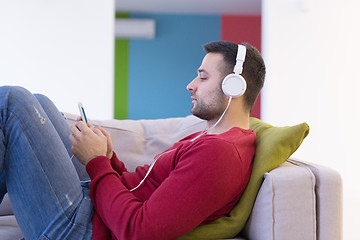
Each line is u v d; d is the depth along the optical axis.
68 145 1.52
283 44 4.00
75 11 4.00
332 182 1.14
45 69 3.98
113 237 1.17
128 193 1.15
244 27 8.04
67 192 1.17
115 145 1.75
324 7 4.01
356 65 4.03
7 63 3.94
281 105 4.00
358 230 2.98
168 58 7.99
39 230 1.17
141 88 7.96
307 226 1.13
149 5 7.42
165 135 1.81
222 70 1.29
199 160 1.11
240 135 1.25
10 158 1.15
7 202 1.63
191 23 8.02
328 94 4.02
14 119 1.13
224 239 1.21
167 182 1.11
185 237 1.16
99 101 4.04
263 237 1.15
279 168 1.19
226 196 1.12
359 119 4.03
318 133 4.00
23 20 3.95
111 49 4.04
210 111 1.30
